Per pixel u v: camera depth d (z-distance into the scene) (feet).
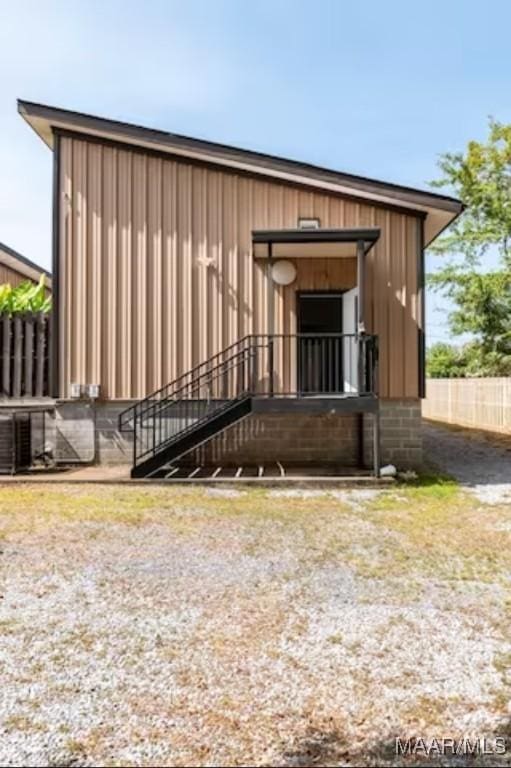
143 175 30.55
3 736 7.42
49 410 30.40
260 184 30.60
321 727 7.66
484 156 63.57
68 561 14.64
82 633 10.48
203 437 26.76
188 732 7.54
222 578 13.51
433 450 40.24
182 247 30.50
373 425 29.99
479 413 58.75
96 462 30.27
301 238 26.40
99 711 8.01
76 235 30.40
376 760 6.98
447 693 8.54
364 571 14.08
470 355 67.36
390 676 9.02
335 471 28.91
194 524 18.63
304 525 18.69
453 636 10.47
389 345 30.40
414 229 30.53
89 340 30.27
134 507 21.04
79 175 30.48
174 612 11.46
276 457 31.24
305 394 27.48
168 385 30.22
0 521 18.74
